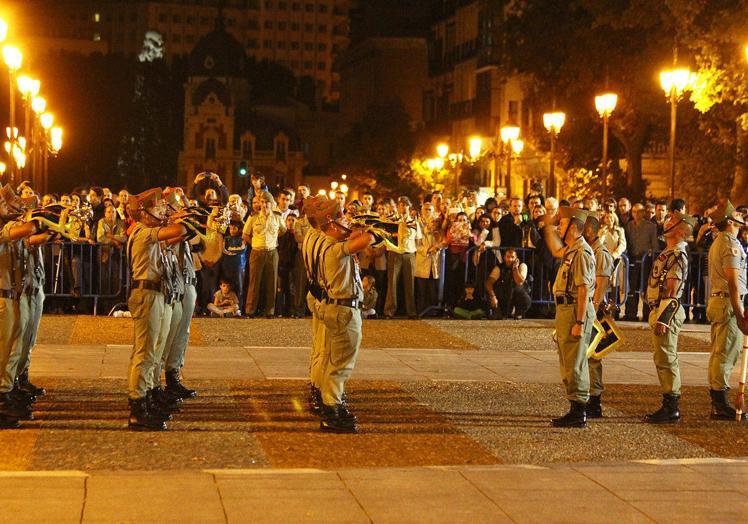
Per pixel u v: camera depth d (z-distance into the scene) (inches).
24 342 447.8
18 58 1066.7
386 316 784.9
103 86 4507.9
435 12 3324.3
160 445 386.6
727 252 456.4
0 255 414.9
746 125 1187.9
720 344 462.6
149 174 4830.2
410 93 3533.5
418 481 336.8
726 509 314.2
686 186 1617.9
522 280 788.0
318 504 308.7
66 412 437.7
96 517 289.9
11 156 1064.2
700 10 1167.0
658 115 1627.7
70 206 422.9
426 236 795.4
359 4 4232.3
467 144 2662.4
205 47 5890.8
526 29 1674.5
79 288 761.0
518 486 333.7
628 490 331.9
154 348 417.4
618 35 1541.6
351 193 3186.5
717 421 459.5
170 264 426.3
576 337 431.5
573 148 1835.6
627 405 487.5
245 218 810.8
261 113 5644.7
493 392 506.6
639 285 808.9
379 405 470.6
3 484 319.9
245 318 757.3
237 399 475.2
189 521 289.3
